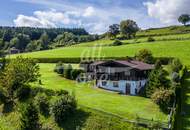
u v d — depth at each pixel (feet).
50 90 264.72
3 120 250.16
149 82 272.10
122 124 208.44
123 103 247.70
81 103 245.86
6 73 274.98
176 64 334.65
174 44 497.46
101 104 243.81
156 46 497.05
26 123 216.13
